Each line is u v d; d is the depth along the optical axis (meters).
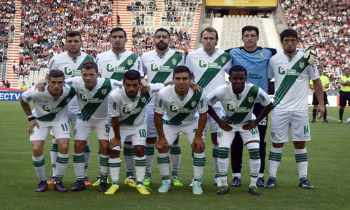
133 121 8.83
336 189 9.22
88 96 8.81
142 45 46.22
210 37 9.42
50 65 9.71
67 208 7.60
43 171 8.83
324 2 50.31
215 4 53.00
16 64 43.66
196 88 8.64
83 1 49.09
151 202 8.05
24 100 8.66
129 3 49.34
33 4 48.16
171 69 9.81
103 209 7.57
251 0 52.78
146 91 8.62
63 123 8.94
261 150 9.54
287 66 9.29
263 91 8.72
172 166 9.71
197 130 8.82
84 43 46.00
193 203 8.02
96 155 13.35
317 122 24.09
